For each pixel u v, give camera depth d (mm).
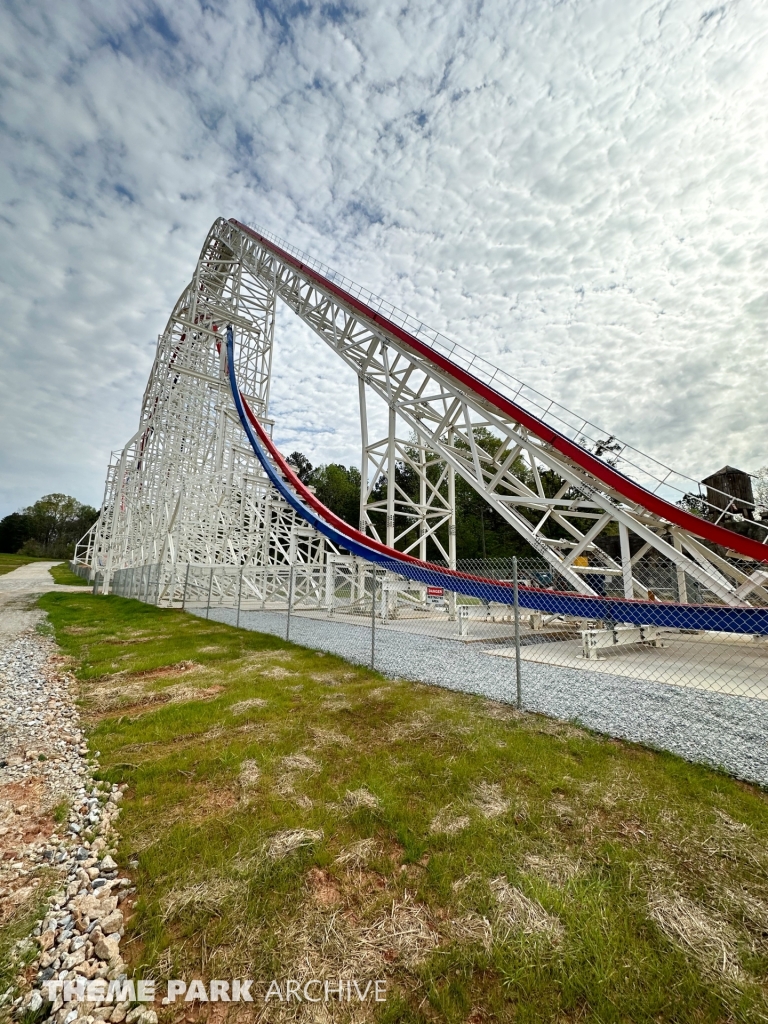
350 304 18078
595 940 2324
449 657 9383
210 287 29562
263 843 3186
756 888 2711
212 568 18312
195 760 4609
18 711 6430
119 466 36062
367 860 3014
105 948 2355
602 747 4723
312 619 15930
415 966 2211
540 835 3234
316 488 67688
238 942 2377
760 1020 1940
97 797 3986
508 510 12938
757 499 29469
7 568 65750
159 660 9055
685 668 8305
